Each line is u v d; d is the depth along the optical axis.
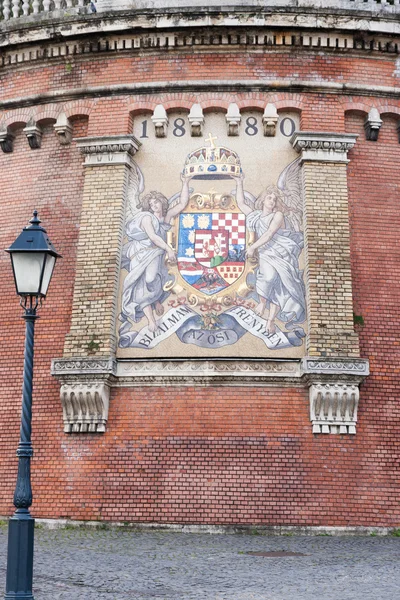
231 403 20.38
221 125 22.39
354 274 21.53
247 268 21.38
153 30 22.48
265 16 22.19
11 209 23.27
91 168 22.22
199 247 21.58
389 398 20.80
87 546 17.55
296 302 21.12
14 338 22.12
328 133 21.89
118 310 21.28
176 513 19.80
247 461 20.00
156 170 22.20
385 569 15.34
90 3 23.12
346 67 22.62
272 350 20.77
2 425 21.52
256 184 21.98
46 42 23.27
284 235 21.62
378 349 21.09
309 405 20.39
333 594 13.20
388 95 22.69
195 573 14.84
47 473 20.61
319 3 22.53
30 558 12.56
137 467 20.17
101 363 20.50
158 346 20.92
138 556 16.44
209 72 22.44
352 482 20.05
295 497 19.83
